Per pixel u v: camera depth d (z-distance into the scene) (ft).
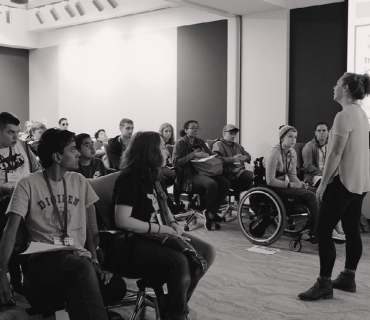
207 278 11.77
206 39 23.59
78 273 6.64
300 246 14.33
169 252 7.53
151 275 7.86
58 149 7.24
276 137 21.18
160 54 25.81
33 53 33.35
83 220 7.61
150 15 26.11
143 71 26.73
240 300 10.19
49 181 7.38
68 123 31.35
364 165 9.87
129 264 7.79
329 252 9.93
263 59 21.36
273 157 14.85
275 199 14.51
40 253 7.13
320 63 20.15
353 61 19.03
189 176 17.44
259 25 21.36
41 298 7.14
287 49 20.70
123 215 7.67
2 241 6.96
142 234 7.80
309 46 20.36
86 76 29.94
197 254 7.60
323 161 17.56
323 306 9.75
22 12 32.01
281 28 20.72
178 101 25.13
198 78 24.08
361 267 12.57
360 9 18.75
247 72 21.93
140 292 8.70
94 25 29.14
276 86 21.06
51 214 7.27
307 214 14.43
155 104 26.30
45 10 30.86
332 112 19.99
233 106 22.38
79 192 7.64
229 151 18.83
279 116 21.04
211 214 17.28
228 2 19.58
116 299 7.31
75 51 30.50
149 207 8.03
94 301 6.51
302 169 17.04
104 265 7.69
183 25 24.62
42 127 18.56
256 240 15.24
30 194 7.22
